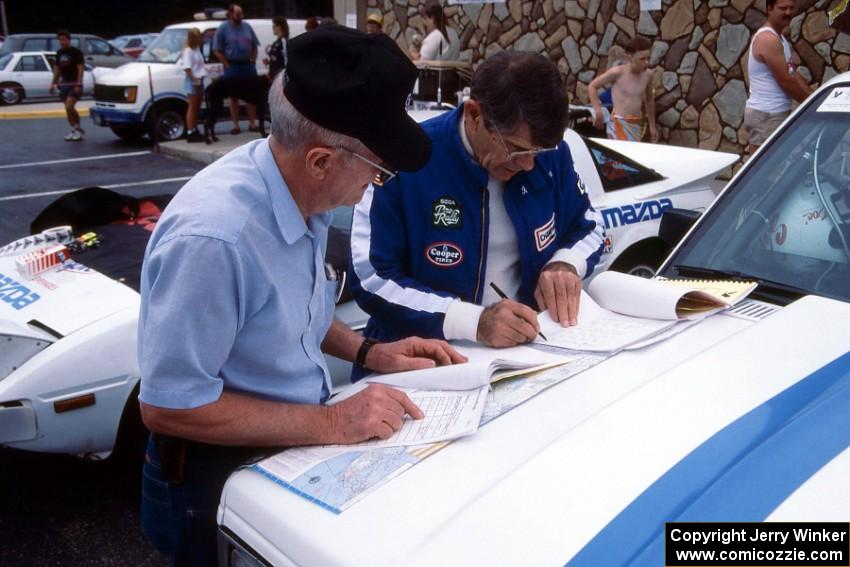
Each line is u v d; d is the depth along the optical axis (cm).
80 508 320
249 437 144
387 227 204
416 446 142
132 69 1263
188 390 136
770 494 118
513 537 114
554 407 148
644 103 792
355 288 207
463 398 159
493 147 187
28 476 342
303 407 149
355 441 147
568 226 229
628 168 461
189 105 1232
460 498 125
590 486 122
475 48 996
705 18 753
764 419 134
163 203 394
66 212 363
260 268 138
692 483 121
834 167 213
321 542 120
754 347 160
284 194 140
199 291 131
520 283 217
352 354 189
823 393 141
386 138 134
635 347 170
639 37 749
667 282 207
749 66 633
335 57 131
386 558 114
